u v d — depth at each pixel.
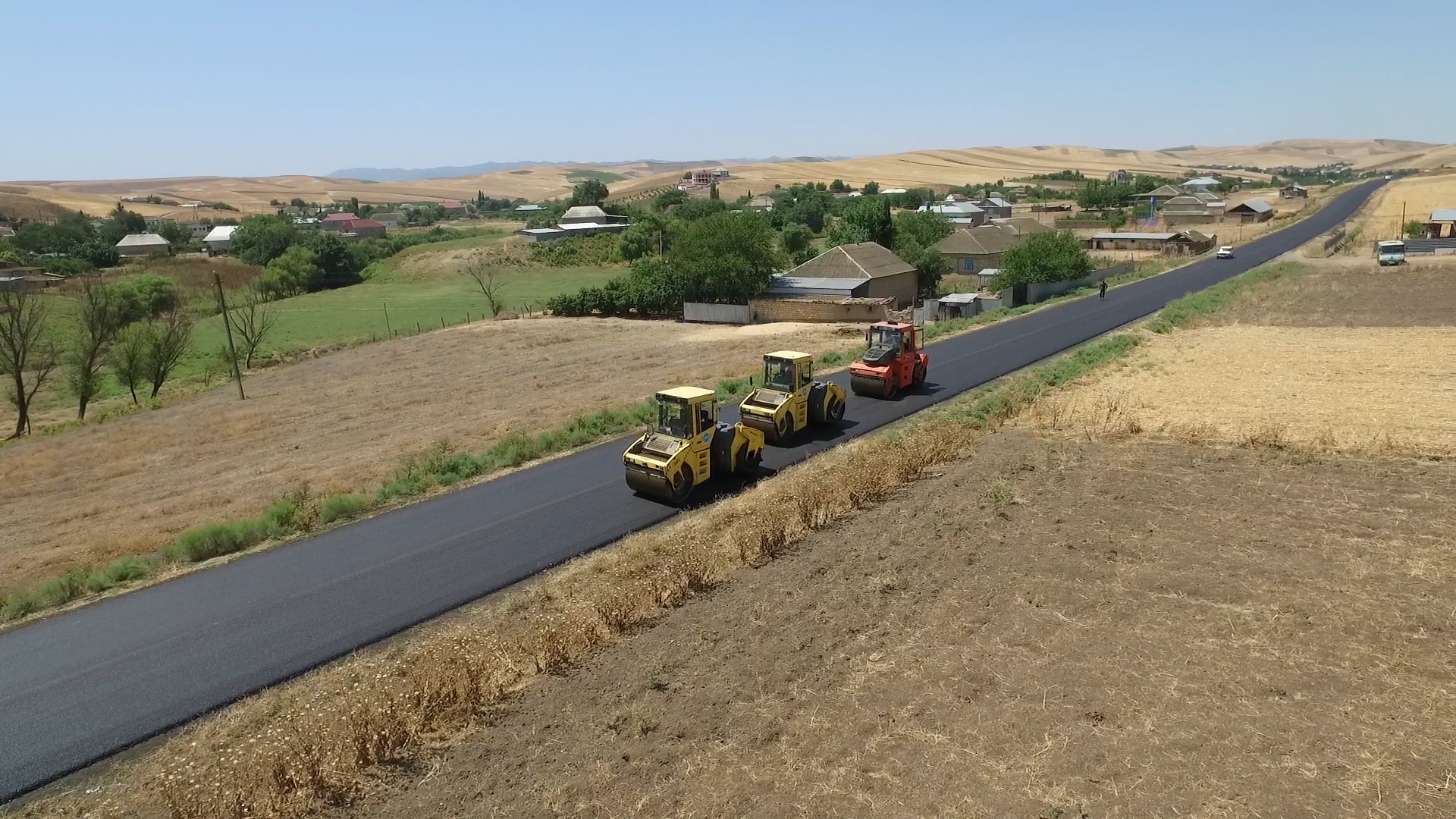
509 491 22.58
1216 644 12.22
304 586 17.39
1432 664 11.38
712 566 16.20
